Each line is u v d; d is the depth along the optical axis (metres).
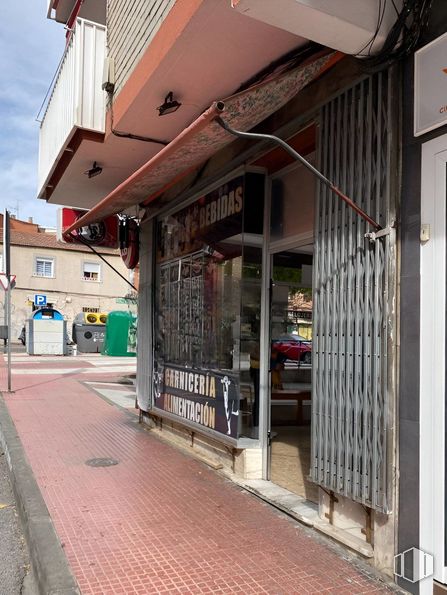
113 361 22.67
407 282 3.31
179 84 4.94
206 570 3.49
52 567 3.45
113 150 6.86
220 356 5.97
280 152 5.06
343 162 3.84
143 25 5.21
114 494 4.99
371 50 3.39
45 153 8.59
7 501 5.24
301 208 5.08
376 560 3.48
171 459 6.29
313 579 3.37
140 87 5.13
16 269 34.19
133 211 8.82
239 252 5.61
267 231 5.61
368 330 3.53
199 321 6.57
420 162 3.26
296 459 6.14
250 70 4.63
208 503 4.76
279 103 4.11
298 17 3.08
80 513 4.49
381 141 3.47
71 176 8.10
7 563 3.90
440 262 3.12
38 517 4.31
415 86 3.27
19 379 14.77
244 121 4.20
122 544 3.88
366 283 3.56
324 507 4.15
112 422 8.68
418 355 3.22
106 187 8.72
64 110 7.04
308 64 3.82
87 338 27.64
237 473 5.57
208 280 6.37
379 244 3.46
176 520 4.35
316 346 4.08
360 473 3.57
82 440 7.28
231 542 3.92
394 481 3.35
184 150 4.59
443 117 3.08
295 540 3.96
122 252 9.22
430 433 3.12
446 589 3.00
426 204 3.20
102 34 6.68
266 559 3.65
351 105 3.77
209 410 6.14
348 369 3.70
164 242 7.86
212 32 4.03
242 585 3.30
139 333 8.61
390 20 3.27
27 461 6.07
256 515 4.46
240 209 5.60
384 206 3.43
